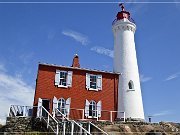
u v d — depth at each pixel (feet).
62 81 94.63
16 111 81.41
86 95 95.71
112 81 102.42
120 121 89.61
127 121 90.89
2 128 75.46
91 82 98.99
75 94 94.22
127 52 111.55
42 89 90.33
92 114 94.68
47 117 75.05
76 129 68.59
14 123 73.10
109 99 98.94
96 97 97.04
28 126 73.26
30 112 88.99
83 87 96.22
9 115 75.82
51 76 93.04
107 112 96.68
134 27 118.11
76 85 95.45
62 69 95.55
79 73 97.55
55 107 89.51
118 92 104.42
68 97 92.94
